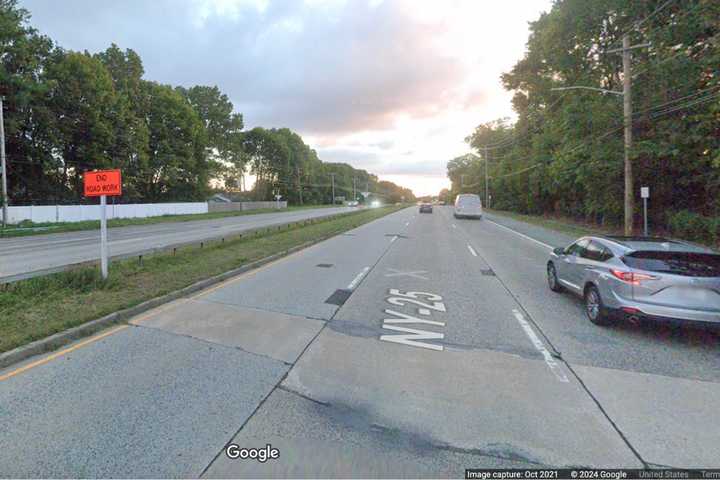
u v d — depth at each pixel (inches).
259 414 120.7
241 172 2504.9
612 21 774.5
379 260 427.5
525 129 1503.4
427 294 279.6
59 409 120.8
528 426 116.3
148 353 165.6
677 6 597.0
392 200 6087.6
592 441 109.2
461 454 103.1
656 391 139.3
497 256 467.2
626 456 103.1
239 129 2283.5
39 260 433.1
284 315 223.3
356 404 127.9
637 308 189.0
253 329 198.4
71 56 1133.7
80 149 1167.6
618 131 679.1
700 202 663.1
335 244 569.9
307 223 898.1
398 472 95.7
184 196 1754.4
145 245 570.6
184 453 101.6
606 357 169.8
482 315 230.1
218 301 250.4
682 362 165.3
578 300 266.2
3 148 872.3
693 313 179.6
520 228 888.9
